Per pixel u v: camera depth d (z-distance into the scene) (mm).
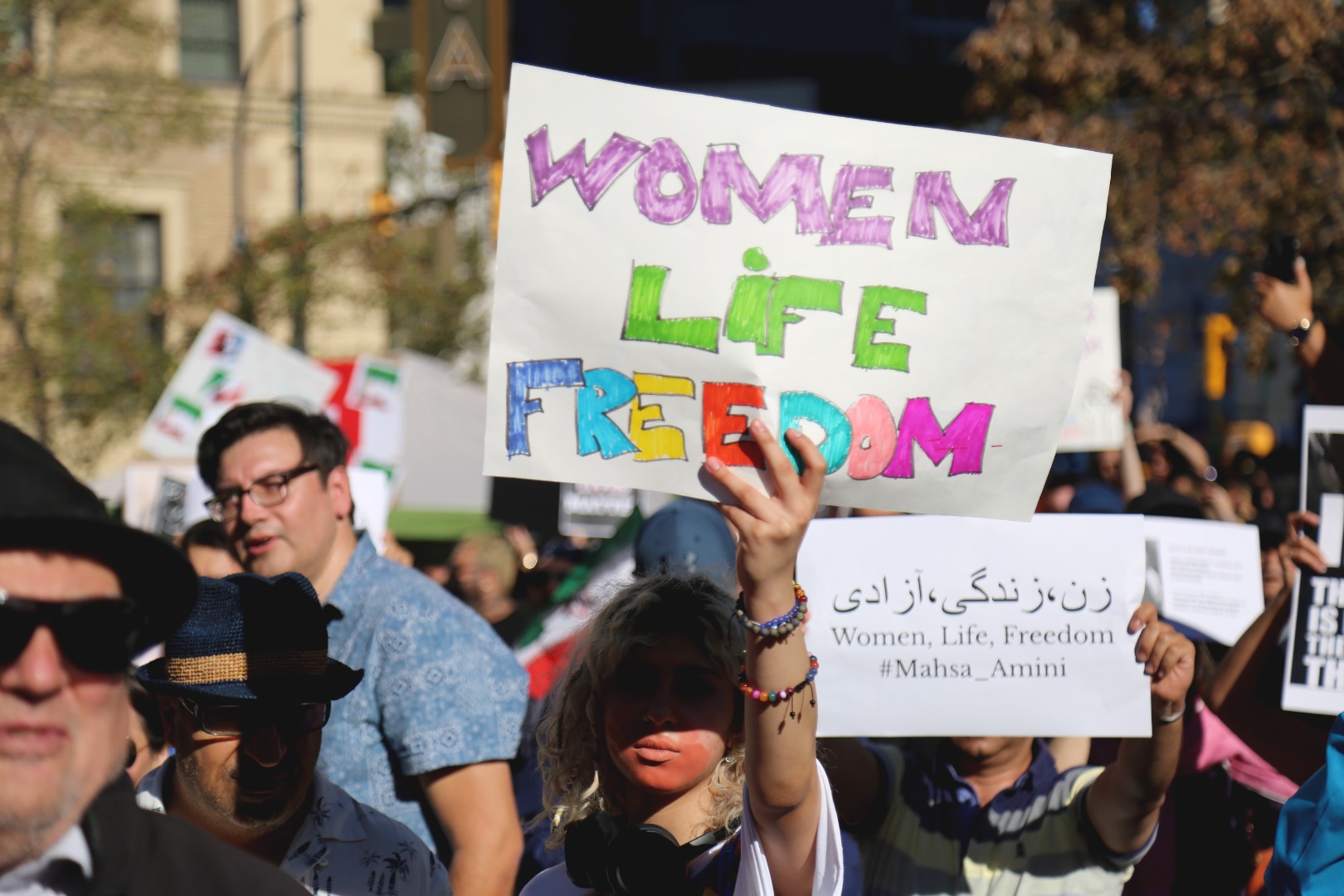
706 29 38375
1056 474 6285
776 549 2049
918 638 3031
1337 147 12969
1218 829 3832
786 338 2232
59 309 15750
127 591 1651
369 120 22328
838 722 3029
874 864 3115
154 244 21344
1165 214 14445
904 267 2268
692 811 2393
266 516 3258
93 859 1632
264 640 2375
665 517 4168
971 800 3062
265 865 1697
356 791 3051
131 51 17234
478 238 19078
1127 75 14484
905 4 38750
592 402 2227
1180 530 4699
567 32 38375
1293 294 4000
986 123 15680
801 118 2275
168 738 2482
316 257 16453
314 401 6855
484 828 2988
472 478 13148
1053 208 2289
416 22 12727
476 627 3170
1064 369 2275
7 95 16125
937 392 2258
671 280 2232
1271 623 3316
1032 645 2979
